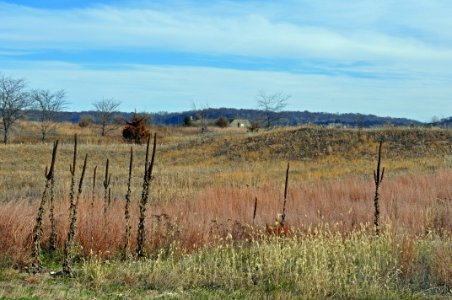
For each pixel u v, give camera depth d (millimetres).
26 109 61969
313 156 38781
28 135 65750
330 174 29391
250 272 8773
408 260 9180
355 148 39375
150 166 10414
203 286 8383
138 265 9328
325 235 11047
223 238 11445
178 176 28734
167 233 10914
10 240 9617
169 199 18375
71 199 10188
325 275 8336
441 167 28188
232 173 31094
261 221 13383
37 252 9305
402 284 8578
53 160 9555
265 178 28219
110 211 12305
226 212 14523
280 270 8781
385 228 11844
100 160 40594
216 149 43750
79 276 8805
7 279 8406
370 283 8391
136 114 59906
